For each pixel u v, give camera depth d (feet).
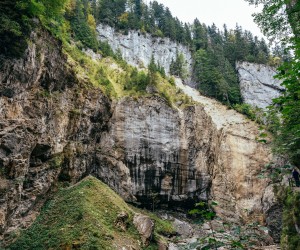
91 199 106.83
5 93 83.10
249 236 20.39
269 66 306.76
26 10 89.92
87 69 162.09
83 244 84.38
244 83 293.43
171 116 173.17
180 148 169.78
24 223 92.32
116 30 307.78
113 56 229.04
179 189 165.07
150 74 186.70
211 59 282.36
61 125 116.16
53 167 108.99
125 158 154.61
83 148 132.77
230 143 208.64
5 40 80.02
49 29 107.76
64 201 104.99
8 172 83.46
